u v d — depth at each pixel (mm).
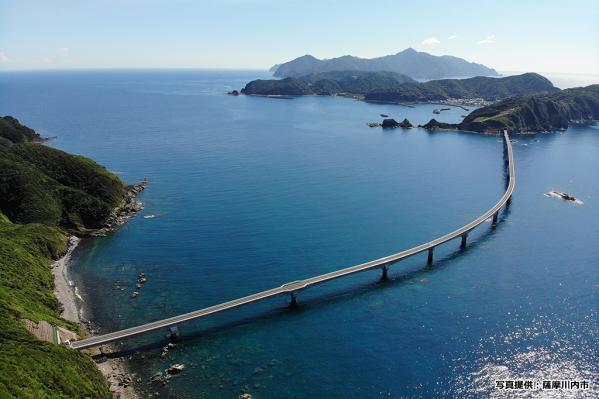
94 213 132000
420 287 98250
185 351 75875
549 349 75875
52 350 64438
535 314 86750
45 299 84938
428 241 122000
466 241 123750
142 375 69625
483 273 104688
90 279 100500
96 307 89125
